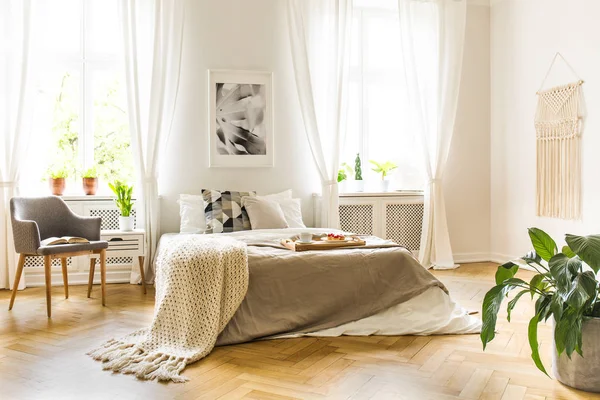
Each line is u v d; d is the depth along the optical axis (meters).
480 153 6.36
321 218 5.64
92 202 5.14
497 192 6.28
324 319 3.48
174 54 5.24
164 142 5.25
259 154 5.61
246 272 3.29
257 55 5.61
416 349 3.10
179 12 5.23
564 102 5.21
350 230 5.84
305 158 5.78
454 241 6.31
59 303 4.30
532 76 5.68
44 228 4.34
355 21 6.16
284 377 2.65
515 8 5.92
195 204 5.09
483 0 6.30
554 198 5.38
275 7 5.64
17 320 3.75
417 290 3.56
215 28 5.49
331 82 5.66
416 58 6.01
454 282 5.12
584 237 2.37
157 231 5.21
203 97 5.47
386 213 5.97
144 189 5.13
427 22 6.02
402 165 6.34
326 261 3.53
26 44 4.86
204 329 3.09
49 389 2.49
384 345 3.18
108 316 3.86
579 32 5.05
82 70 5.37
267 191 5.68
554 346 2.60
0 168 4.87
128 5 5.07
